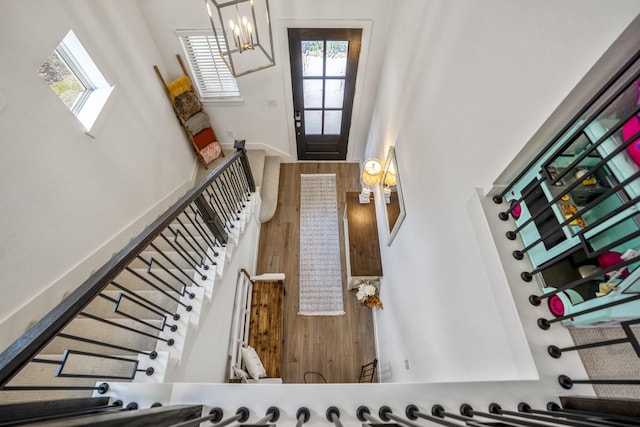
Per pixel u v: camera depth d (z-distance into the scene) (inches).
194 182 160.7
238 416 37.6
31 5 67.0
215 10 117.7
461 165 53.4
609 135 27.6
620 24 24.5
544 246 39.1
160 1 114.8
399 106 96.9
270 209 152.8
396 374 95.4
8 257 60.5
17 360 28.9
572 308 36.3
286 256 148.6
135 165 106.9
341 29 123.3
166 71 136.0
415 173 79.0
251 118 161.3
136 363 54.0
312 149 181.3
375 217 135.0
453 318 55.9
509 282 40.4
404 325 88.2
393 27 111.4
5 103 60.2
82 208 80.3
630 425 25.7
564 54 30.6
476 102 48.1
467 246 50.6
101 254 87.2
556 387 36.5
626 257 31.0
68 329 65.8
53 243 70.9
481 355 46.4
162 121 129.2
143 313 71.7
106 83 93.1
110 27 96.8
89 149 83.7
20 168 63.2
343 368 116.6
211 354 76.9
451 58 57.5
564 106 31.3
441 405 39.3
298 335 124.2
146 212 113.3
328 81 144.3
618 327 37.6
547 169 35.4
